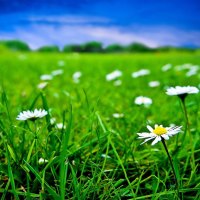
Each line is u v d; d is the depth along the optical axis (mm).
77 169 177
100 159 192
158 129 142
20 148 182
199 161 196
